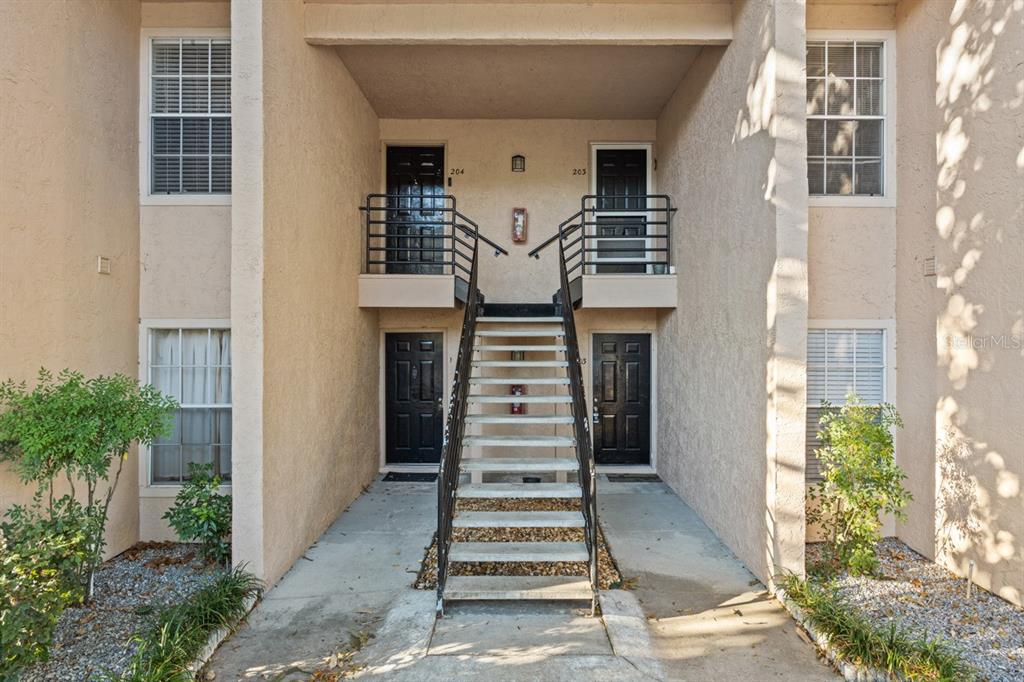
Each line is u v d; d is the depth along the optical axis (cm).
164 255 546
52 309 431
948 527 466
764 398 448
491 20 520
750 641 367
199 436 559
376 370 774
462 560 429
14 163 396
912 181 507
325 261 562
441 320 792
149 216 545
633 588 441
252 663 343
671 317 711
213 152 554
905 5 513
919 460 501
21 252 403
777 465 428
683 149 658
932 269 483
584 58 598
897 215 527
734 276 510
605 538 546
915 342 504
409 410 804
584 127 796
